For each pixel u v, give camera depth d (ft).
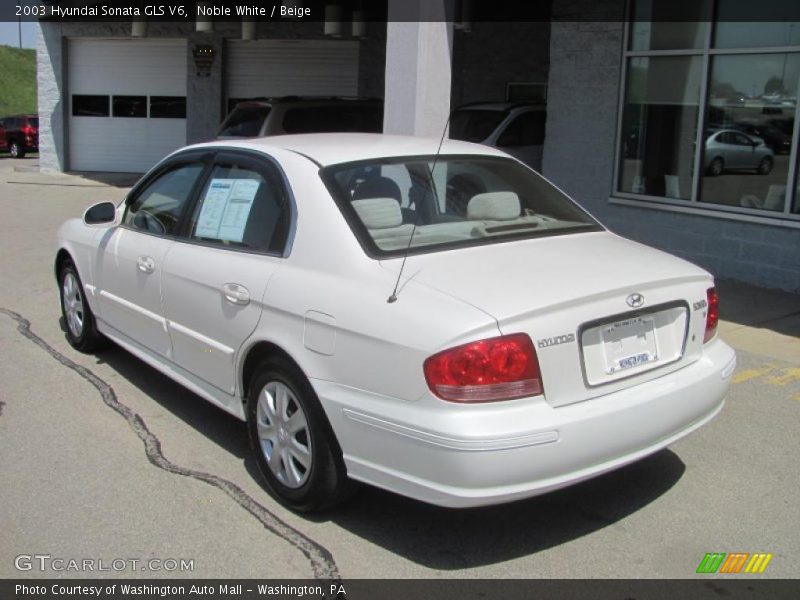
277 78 67.97
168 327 16.01
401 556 12.01
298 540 12.38
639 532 12.68
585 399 11.38
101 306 19.12
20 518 12.92
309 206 13.21
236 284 13.79
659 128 31.65
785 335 22.79
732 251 29.35
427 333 10.85
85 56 71.51
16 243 36.55
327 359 12.00
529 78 55.83
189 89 69.00
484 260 12.53
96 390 18.48
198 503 13.44
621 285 11.91
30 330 23.08
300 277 12.75
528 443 10.60
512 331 10.80
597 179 33.73
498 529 12.77
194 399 18.07
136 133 72.23
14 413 17.12
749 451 15.48
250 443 14.19
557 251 13.30
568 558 11.99
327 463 12.35
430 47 27.22
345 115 45.91
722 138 29.55
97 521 12.85
